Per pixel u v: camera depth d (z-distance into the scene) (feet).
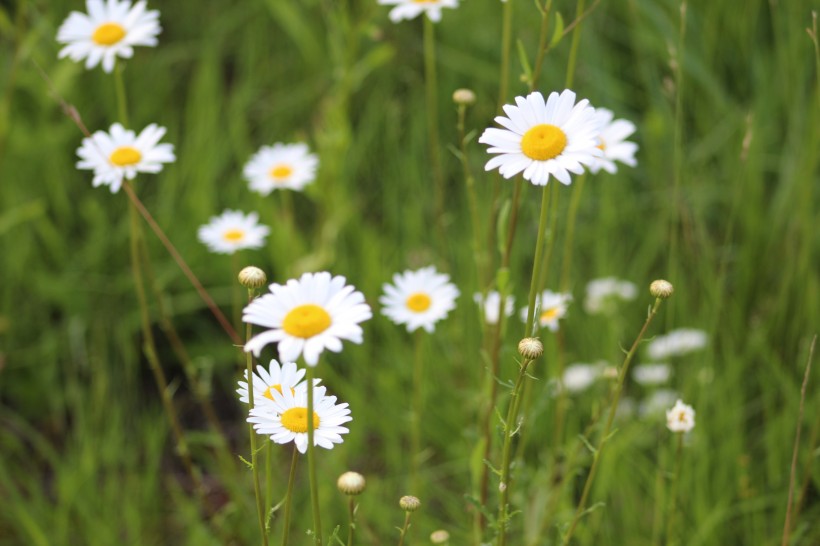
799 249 4.00
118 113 4.79
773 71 4.64
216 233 3.60
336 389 3.84
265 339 2.50
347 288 2.53
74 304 4.13
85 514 3.53
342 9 4.11
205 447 3.89
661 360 3.77
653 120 4.28
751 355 3.79
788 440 3.54
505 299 3.13
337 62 4.24
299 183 3.81
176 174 4.56
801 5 4.44
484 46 5.04
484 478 3.20
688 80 4.75
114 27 3.18
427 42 3.51
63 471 3.62
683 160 4.33
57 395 3.98
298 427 2.59
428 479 3.67
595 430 3.52
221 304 4.24
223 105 5.16
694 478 3.49
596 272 4.13
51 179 4.45
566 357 3.75
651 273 4.25
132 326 4.12
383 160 4.94
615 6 5.05
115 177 3.10
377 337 4.18
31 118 4.68
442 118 4.90
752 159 4.31
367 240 4.33
